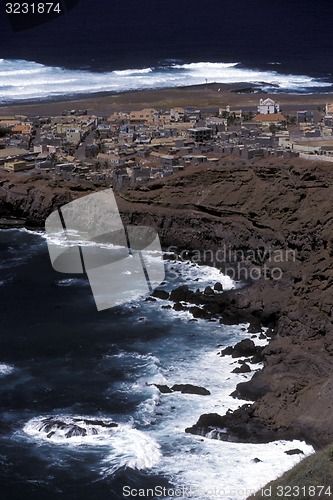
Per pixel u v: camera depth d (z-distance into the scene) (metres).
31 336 127.00
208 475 94.25
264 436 100.06
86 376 115.69
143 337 126.69
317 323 115.62
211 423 102.31
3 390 112.12
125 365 118.44
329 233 125.50
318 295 118.75
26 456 98.12
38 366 118.44
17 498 91.50
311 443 98.31
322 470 84.56
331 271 120.44
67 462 97.12
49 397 110.50
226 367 117.44
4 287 144.62
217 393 110.50
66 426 102.69
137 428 103.12
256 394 108.38
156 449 98.88
